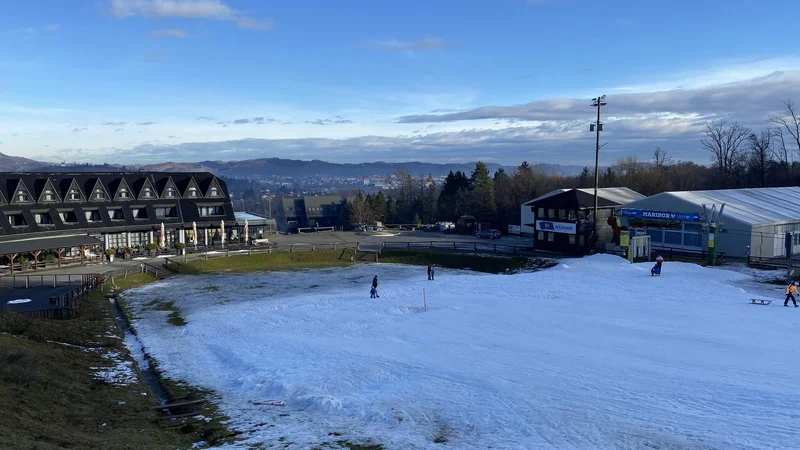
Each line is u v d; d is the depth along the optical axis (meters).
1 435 15.54
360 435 19.27
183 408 22.98
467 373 25.08
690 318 34.91
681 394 21.58
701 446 17.09
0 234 62.72
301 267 68.56
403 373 25.61
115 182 77.75
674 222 65.38
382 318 37.94
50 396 21.53
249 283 57.09
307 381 25.08
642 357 26.67
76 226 70.75
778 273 51.94
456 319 36.41
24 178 71.75
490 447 17.75
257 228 87.75
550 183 139.62
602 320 34.94
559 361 26.44
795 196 78.88
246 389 25.11
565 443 17.73
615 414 19.89
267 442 18.86
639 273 51.88
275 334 34.19
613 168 145.62
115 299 48.66
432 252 73.62
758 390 21.55
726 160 119.62
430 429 19.64
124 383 26.06
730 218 60.91
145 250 71.50
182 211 80.56
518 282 50.78
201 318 40.38
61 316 39.56
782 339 29.45
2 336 28.64
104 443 17.30
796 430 17.91
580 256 67.56
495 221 107.94
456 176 143.75
